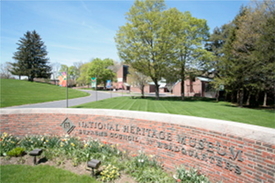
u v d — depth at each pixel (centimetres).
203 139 430
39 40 5416
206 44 3250
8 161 507
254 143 339
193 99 2886
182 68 2666
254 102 2861
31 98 2469
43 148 577
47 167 470
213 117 1024
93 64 6016
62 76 1177
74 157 524
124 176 434
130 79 3061
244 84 1997
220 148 397
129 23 2414
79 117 673
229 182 375
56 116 700
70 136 664
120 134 596
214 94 3825
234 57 1956
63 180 404
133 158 510
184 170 425
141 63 2416
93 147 561
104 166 466
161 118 516
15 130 709
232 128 378
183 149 467
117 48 2481
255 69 1689
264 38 1493
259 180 325
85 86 7494
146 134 543
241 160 358
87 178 416
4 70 6556
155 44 2309
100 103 1809
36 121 710
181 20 2455
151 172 443
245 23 1891
